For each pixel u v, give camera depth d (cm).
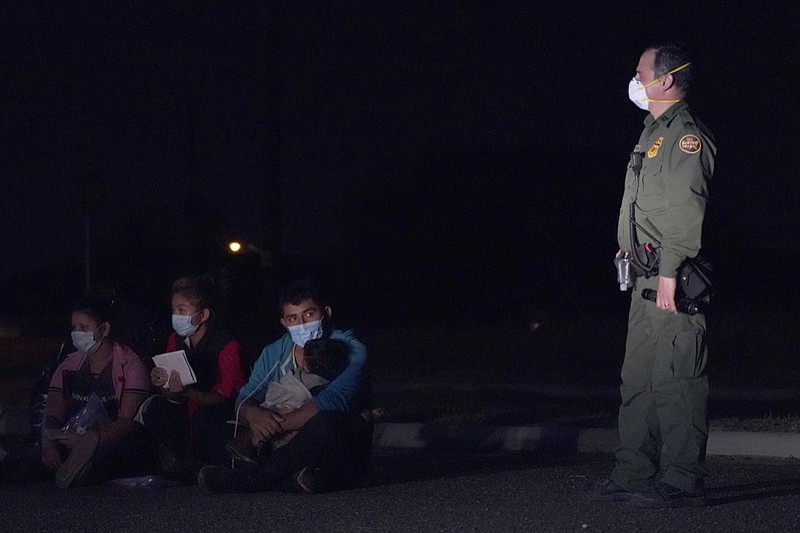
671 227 984
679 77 1006
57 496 1160
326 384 1154
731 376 2525
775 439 1511
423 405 2036
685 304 994
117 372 1242
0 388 2547
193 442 1221
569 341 3116
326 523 998
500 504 1074
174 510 1062
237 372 1228
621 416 1062
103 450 1205
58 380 1269
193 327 1235
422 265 4916
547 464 1421
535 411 1912
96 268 4656
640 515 1004
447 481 1230
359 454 1178
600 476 1251
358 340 1183
